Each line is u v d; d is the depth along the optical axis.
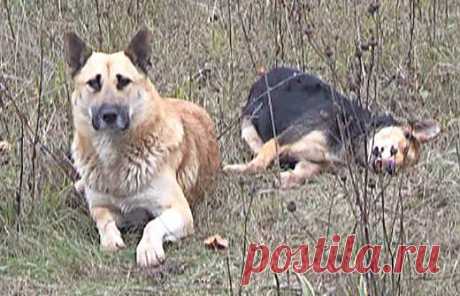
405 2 13.08
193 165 9.49
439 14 13.10
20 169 9.27
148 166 8.91
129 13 12.51
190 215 8.96
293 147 10.53
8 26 11.98
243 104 11.65
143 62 8.95
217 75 11.95
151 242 8.42
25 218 8.98
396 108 11.32
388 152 10.07
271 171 10.42
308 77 11.08
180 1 13.25
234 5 13.15
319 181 10.28
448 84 11.85
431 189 9.74
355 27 12.10
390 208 9.24
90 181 9.03
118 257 8.50
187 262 8.42
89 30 12.16
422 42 12.45
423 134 10.47
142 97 8.87
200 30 12.80
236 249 8.66
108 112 8.61
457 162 10.19
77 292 7.91
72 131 10.26
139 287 8.00
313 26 12.21
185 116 9.77
